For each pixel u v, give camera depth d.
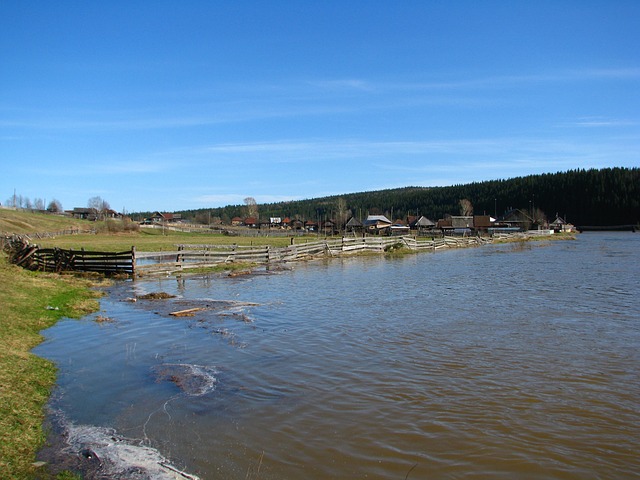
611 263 34.38
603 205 148.62
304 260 38.97
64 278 24.66
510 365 10.45
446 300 18.86
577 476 6.14
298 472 6.22
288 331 13.77
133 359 11.08
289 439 7.13
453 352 11.47
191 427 7.54
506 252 49.28
